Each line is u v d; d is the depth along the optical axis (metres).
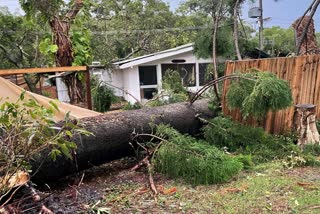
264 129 5.12
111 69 15.13
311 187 2.97
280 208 2.54
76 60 6.08
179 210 2.61
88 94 5.98
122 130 3.83
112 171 3.90
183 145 3.46
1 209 1.94
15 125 1.86
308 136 4.31
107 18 18.05
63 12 6.12
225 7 8.38
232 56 9.42
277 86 3.93
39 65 14.25
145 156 3.96
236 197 2.83
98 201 2.69
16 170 1.92
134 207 2.71
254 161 3.89
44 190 3.21
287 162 3.75
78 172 3.69
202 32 8.96
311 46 7.26
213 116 5.05
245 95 4.26
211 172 3.23
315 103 4.55
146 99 13.38
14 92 3.99
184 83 12.53
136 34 18.33
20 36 13.63
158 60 12.99
